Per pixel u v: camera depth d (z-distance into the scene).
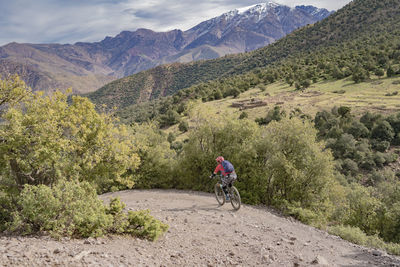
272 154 14.68
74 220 5.58
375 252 6.70
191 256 5.38
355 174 54.28
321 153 14.20
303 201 13.98
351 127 65.50
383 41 188.50
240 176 14.92
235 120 17.22
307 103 91.06
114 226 6.22
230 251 5.86
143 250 5.30
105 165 11.77
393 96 85.19
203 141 17.86
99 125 11.23
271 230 7.93
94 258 4.29
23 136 8.39
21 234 5.35
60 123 10.11
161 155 18.30
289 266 5.23
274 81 153.25
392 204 22.38
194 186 17.00
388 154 56.62
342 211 20.33
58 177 8.81
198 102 18.14
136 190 17.05
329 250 6.61
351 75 120.38
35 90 9.90
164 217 8.37
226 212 9.67
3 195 7.85
